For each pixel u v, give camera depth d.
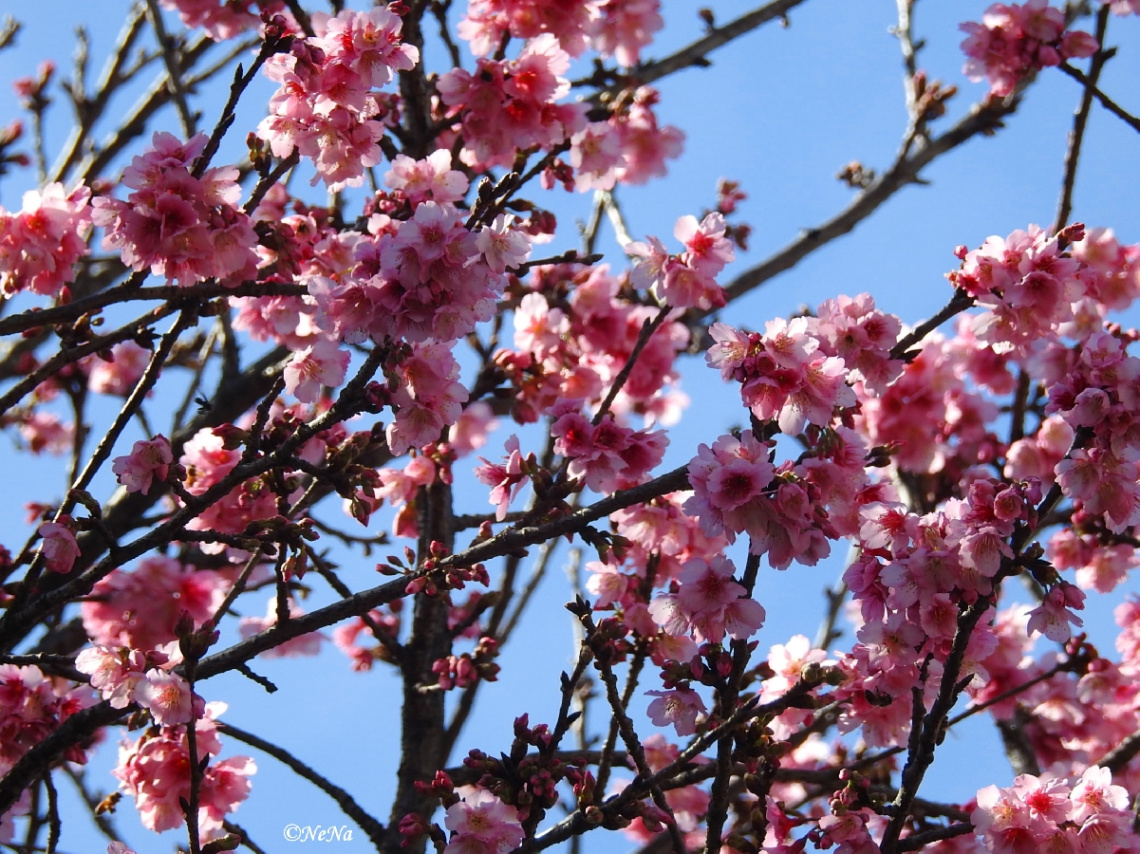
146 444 3.86
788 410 3.52
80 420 5.83
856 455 3.56
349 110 4.26
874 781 5.45
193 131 5.89
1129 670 6.33
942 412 6.49
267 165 4.26
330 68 4.18
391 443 3.94
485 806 3.82
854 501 3.76
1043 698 6.36
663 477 3.97
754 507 3.38
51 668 4.10
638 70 6.76
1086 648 5.90
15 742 4.27
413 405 3.86
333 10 5.71
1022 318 4.22
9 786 3.95
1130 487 3.53
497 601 5.99
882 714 4.09
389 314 3.45
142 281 3.96
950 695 3.51
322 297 3.49
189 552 5.91
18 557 4.11
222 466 4.84
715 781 3.55
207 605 4.72
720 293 4.50
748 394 3.51
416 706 5.27
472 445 6.11
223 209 3.79
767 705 3.48
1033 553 3.49
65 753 4.23
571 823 3.63
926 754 3.57
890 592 3.59
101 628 4.66
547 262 4.25
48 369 4.09
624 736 3.65
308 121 4.24
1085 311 6.00
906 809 3.60
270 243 4.15
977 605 3.48
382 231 4.42
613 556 4.78
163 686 3.54
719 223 4.50
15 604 3.93
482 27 5.35
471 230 3.70
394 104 5.70
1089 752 6.43
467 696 5.52
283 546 3.92
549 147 5.02
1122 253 5.99
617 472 4.25
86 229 6.57
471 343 6.17
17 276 4.36
